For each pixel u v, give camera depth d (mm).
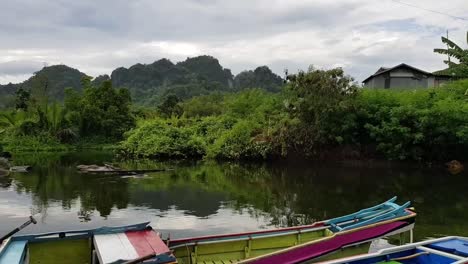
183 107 50938
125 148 31734
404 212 9469
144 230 7453
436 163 24891
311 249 7703
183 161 28719
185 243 7789
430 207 14008
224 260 8047
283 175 21500
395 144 24750
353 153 26031
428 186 18062
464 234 10859
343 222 9305
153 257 6020
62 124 41031
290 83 26031
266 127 27703
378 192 16672
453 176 20906
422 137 23719
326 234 8852
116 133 42594
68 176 20875
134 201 14875
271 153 26719
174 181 19438
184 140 30812
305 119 25859
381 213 9445
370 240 8570
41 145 38375
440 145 24438
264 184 18672
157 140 30500
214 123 32906
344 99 24953
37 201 14750
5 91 104250
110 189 17203
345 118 25391
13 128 39688
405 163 25188
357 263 6695
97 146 40562
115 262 5906
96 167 23484
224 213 13148
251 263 6992
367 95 25859
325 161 26328
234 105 35062
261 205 14320
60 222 11906
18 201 14727
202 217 12617
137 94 105812
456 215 12883
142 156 31078
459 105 23125
